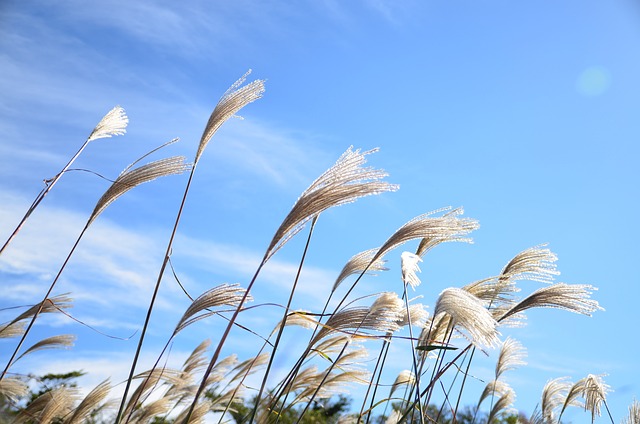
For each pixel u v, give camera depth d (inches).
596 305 136.9
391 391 193.5
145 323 138.3
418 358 155.3
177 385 200.2
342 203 107.2
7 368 150.8
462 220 127.3
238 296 133.1
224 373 201.8
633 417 172.2
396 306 135.5
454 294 121.8
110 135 164.4
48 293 153.3
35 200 149.6
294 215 108.2
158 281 138.9
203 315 134.3
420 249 162.4
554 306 140.2
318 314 119.0
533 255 158.4
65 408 167.9
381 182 106.0
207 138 147.9
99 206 154.9
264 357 192.2
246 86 147.6
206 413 170.7
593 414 200.4
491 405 238.5
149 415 187.6
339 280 154.6
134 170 152.5
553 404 233.1
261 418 125.7
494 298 156.1
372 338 129.0
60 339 167.6
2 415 155.5
